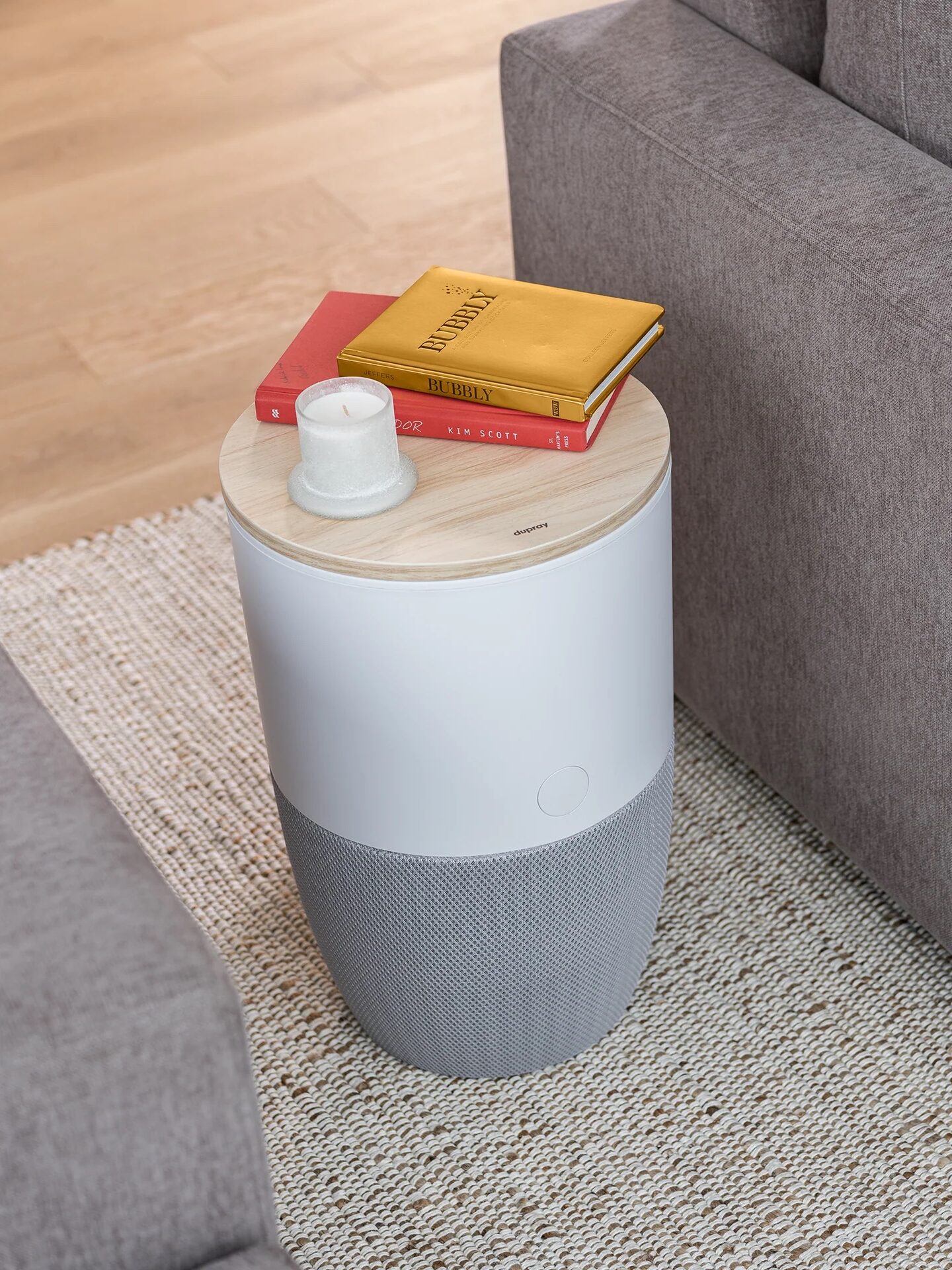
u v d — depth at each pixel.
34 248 2.58
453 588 0.98
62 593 1.88
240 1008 0.72
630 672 1.09
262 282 2.45
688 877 1.47
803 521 1.29
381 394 1.05
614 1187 1.21
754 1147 1.23
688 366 1.37
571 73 1.43
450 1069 1.29
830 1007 1.34
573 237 1.49
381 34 3.23
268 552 1.02
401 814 1.09
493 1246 1.18
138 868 0.75
